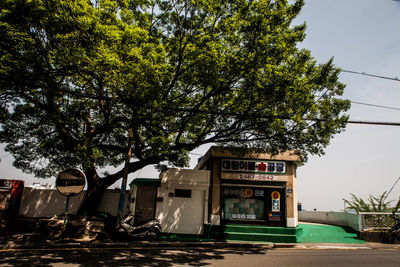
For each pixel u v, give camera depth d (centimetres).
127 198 1480
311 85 1096
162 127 1248
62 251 923
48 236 1080
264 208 1391
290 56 1095
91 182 1314
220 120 1273
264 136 1248
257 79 1072
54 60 898
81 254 882
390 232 1321
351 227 1571
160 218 1316
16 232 1206
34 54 875
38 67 858
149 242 1124
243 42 1041
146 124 1176
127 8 1035
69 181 1054
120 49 901
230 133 1250
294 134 1156
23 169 1209
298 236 1341
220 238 1260
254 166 1418
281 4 1007
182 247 1101
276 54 1020
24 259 787
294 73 1080
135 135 1312
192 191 1359
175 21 1103
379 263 856
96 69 880
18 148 1191
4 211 1144
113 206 1473
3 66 834
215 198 1373
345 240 1323
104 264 756
